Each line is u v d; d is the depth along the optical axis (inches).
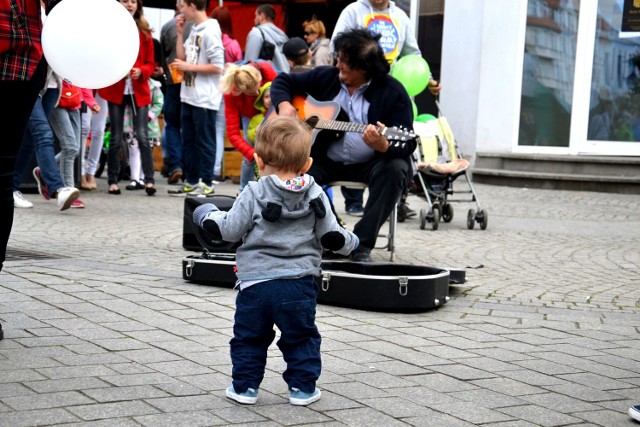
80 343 160.9
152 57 426.9
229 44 462.9
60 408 126.0
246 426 123.6
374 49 252.5
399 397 140.2
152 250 269.3
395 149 250.8
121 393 134.3
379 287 200.1
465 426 127.7
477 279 250.5
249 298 134.0
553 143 577.6
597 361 167.6
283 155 134.0
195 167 431.2
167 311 188.9
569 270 273.6
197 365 151.6
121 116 426.9
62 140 356.5
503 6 570.6
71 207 362.0
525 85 575.5
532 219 402.9
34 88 160.4
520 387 148.6
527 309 212.2
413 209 427.8
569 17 568.7
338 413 131.3
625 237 353.7
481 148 586.6
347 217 376.2
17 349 154.8
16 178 350.6
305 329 135.0
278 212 132.3
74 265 233.6
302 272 134.1
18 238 276.8
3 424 118.2
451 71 599.2
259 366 134.8
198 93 415.5
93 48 156.5
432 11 610.9
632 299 231.6
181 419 124.6
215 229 134.3
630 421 133.4
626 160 534.3
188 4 408.8
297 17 667.4
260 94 328.2
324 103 257.4
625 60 570.6
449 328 189.2
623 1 565.0
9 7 151.9
